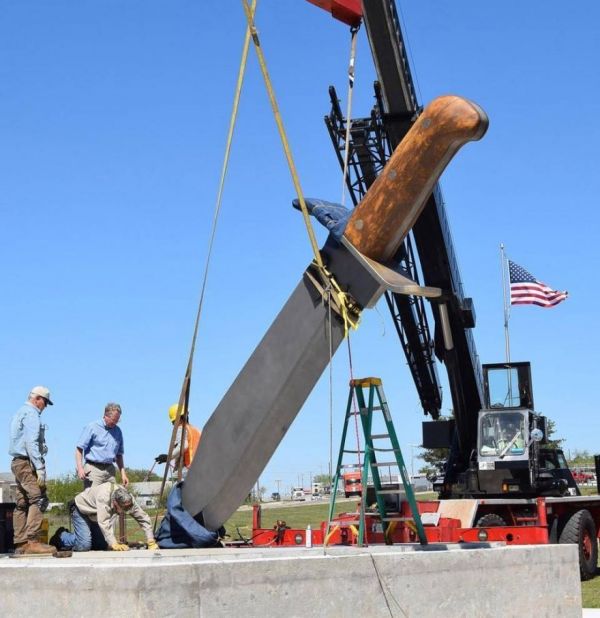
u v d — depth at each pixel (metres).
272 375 8.70
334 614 6.96
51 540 10.20
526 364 18.33
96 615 6.32
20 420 9.88
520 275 22.28
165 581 6.22
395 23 15.22
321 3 9.48
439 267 17.12
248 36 8.37
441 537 15.23
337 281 8.56
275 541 15.77
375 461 9.24
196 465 9.12
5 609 6.80
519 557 8.59
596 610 11.13
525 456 17.25
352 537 13.34
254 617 6.53
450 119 7.74
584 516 16.92
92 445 9.72
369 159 16.44
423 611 7.60
